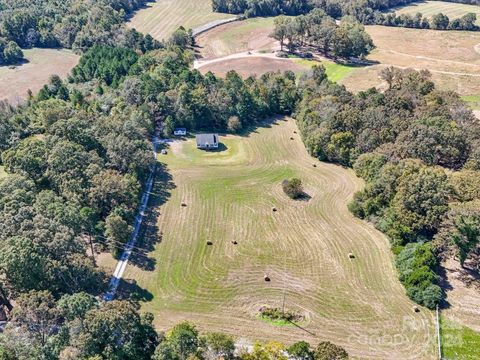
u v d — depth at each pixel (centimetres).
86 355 5938
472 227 8419
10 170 9681
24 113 12888
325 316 7756
